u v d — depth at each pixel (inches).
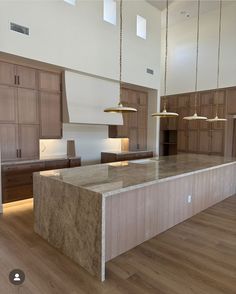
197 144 319.0
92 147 259.8
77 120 206.2
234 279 88.7
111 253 103.0
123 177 112.1
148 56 269.3
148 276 90.4
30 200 185.6
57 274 91.0
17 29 161.8
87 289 82.7
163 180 110.3
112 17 228.1
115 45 229.5
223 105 289.3
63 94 203.6
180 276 90.4
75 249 98.7
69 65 193.5
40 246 112.3
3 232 128.3
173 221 137.8
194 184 153.6
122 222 106.9
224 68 286.4
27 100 182.7
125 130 274.5
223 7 280.7
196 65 311.6
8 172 168.6
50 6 179.0
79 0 197.8
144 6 259.4
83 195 93.3
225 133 289.1
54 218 110.6
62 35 187.5
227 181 194.4
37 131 190.2
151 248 112.1
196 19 309.3
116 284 85.6
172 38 340.8
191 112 323.6
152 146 299.1
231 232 129.8
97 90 225.6
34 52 171.0
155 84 282.5
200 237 123.7
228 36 280.4
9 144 173.8
